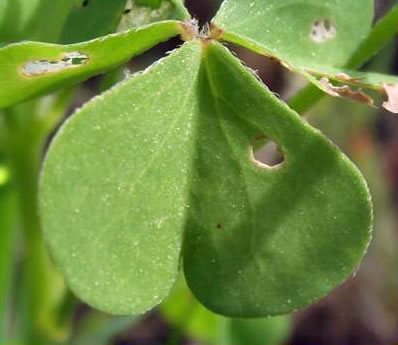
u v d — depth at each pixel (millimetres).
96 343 95
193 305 94
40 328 76
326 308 130
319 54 51
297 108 58
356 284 131
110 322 95
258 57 130
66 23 49
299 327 129
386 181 131
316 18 51
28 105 70
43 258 75
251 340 97
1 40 53
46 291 76
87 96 118
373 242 131
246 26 47
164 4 46
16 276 99
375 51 53
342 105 127
